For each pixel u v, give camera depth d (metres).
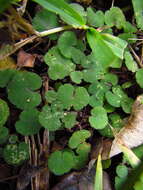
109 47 0.08
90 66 0.09
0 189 0.08
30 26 0.08
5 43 0.08
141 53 0.10
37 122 0.08
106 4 0.10
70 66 0.08
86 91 0.08
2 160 0.08
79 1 0.10
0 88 0.08
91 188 0.08
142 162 0.08
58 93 0.08
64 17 0.07
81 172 0.09
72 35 0.08
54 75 0.08
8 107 0.08
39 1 0.07
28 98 0.08
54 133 0.09
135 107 0.09
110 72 0.10
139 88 0.10
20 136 0.08
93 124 0.08
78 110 0.09
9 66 0.08
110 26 0.09
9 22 0.08
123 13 0.10
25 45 0.09
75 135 0.08
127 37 0.10
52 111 0.08
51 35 0.09
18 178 0.08
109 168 0.09
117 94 0.09
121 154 0.09
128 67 0.09
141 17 0.10
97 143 0.09
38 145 0.08
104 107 0.09
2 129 0.08
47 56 0.08
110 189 0.09
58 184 0.08
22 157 0.08
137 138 0.09
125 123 0.09
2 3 0.06
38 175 0.08
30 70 0.09
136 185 0.08
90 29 0.08
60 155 0.08
